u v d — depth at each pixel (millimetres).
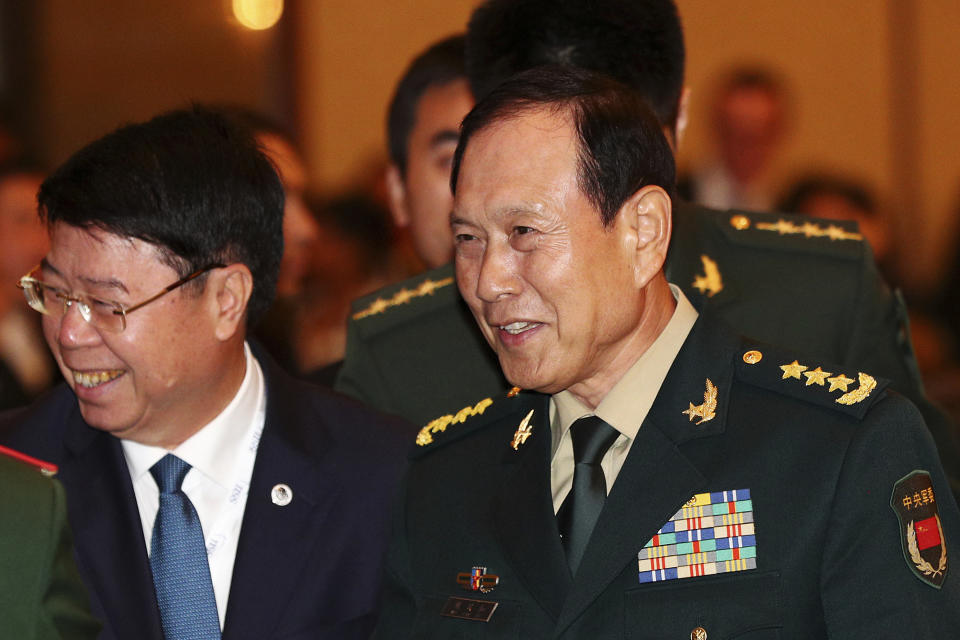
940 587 2559
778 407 2742
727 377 2812
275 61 9617
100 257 3076
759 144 9047
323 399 3584
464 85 4648
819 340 3670
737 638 2566
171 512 3281
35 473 2586
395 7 9750
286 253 5320
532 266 2625
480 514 2971
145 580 3191
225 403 3369
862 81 9961
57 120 9305
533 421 3012
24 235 5914
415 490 3117
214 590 3264
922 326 8938
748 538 2641
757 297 3705
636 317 2723
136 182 3090
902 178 9984
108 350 3105
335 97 9680
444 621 2881
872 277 3752
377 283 7570
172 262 3131
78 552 3234
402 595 3047
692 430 2752
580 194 2617
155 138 3197
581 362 2688
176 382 3191
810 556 2592
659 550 2678
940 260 9422
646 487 2721
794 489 2639
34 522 2500
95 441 3371
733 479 2684
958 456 3539
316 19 9664
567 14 3406
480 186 2658
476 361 4090
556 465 2904
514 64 3459
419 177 4715
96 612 3178
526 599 2818
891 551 2543
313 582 3281
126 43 9453
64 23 9336
